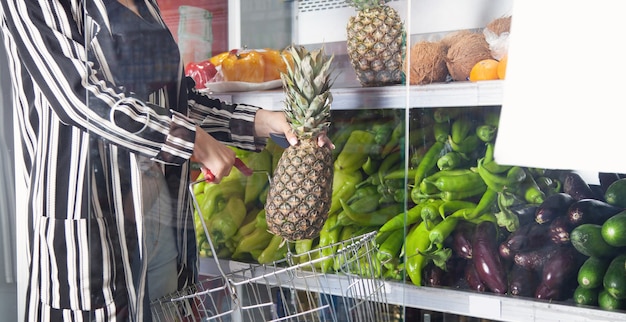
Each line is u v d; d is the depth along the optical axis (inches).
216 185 41.7
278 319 42.8
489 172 48.1
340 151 43.1
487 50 45.7
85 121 40.4
